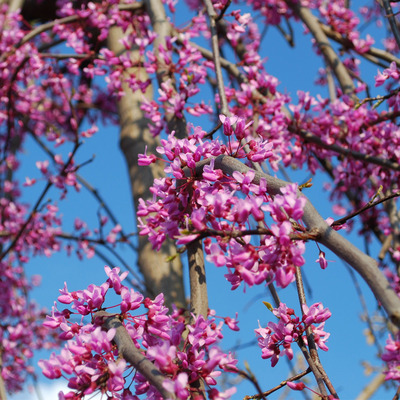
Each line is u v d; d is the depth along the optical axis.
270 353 2.11
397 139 3.73
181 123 3.20
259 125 4.02
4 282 6.13
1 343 5.84
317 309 2.16
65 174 5.00
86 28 5.89
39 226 5.85
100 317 1.88
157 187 2.16
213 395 1.67
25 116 7.07
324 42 5.10
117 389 1.61
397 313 1.33
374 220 5.05
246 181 1.78
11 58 5.48
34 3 7.59
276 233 1.54
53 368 1.65
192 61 3.73
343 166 4.34
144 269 4.51
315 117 4.25
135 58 5.46
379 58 5.10
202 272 2.26
